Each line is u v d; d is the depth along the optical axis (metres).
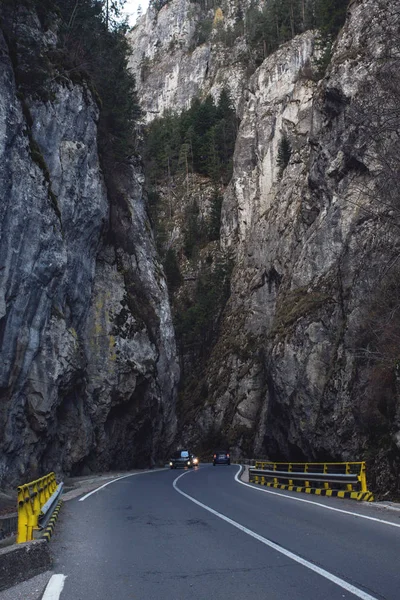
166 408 50.75
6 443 22.89
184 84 138.75
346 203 40.94
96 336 36.91
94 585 6.37
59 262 26.19
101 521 11.84
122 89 48.16
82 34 36.28
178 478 28.05
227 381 66.56
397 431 19.67
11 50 26.89
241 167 81.25
